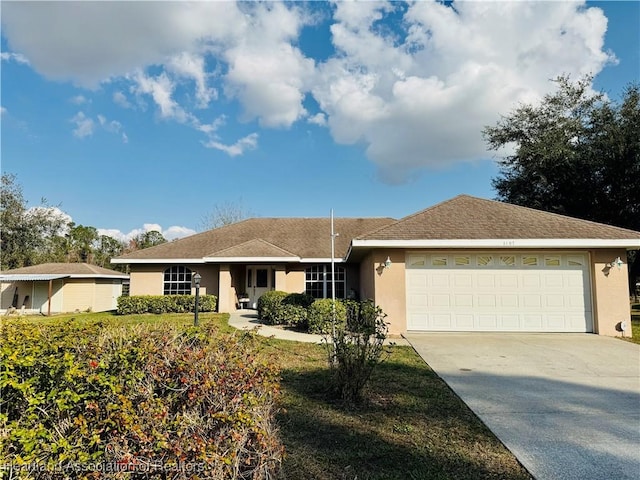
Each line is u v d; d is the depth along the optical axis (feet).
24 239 104.53
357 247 39.60
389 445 13.55
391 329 38.47
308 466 11.98
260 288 66.74
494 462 12.39
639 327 44.11
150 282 65.05
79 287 82.02
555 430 14.96
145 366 9.02
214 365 9.40
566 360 27.17
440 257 40.06
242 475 9.04
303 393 19.24
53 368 8.07
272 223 76.23
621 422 15.80
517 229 39.68
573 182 74.54
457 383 21.34
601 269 38.88
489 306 39.34
